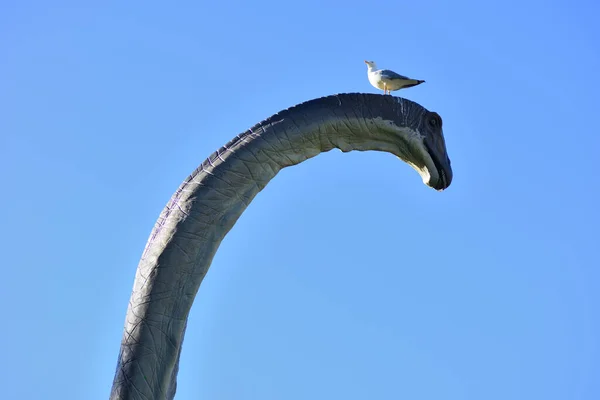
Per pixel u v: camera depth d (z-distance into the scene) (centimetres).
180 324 1540
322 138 1703
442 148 1780
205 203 1597
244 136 1670
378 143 1753
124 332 1535
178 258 1556
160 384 1509
